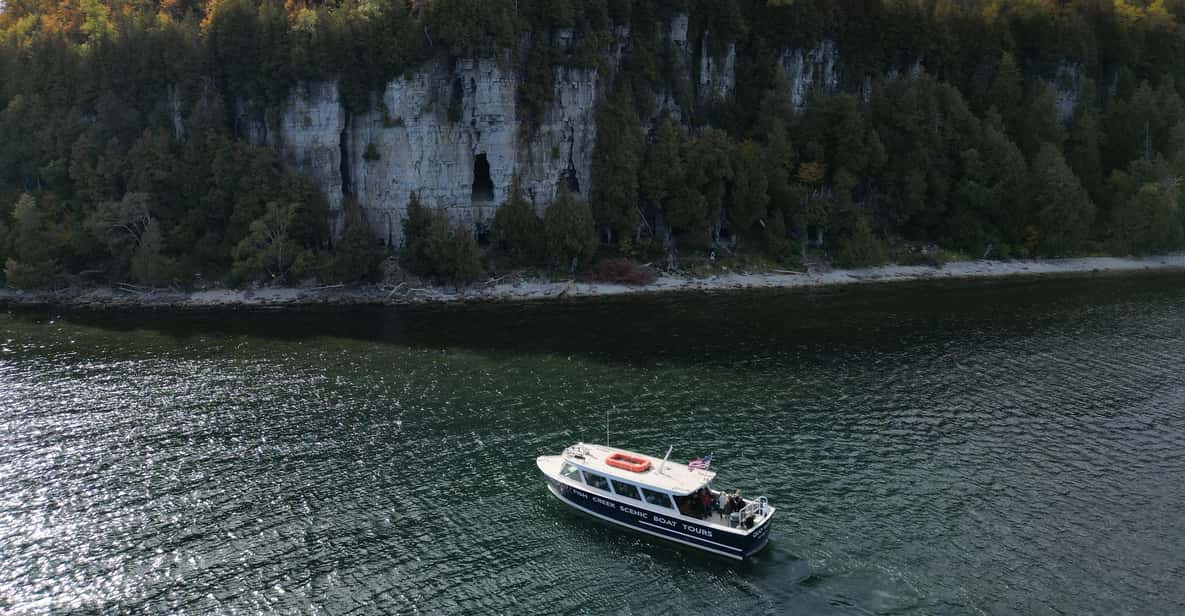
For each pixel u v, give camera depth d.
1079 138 138.25
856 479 55.47
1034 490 53.81
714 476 51.19
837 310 103.19
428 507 52.84
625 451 56.12
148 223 112.81
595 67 120.00
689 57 133.25
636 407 69.19
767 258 125.69
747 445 61.09
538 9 116.94
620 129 121.62
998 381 74.75
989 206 130.62
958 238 131.75
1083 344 86.25
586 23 119.12
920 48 141.50
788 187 125.50
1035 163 130.38
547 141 120.00
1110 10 150.38
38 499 54.19
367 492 54.69
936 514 50.91
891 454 59.28
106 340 91.94
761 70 136.75
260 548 48.25
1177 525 49.47
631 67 126.31
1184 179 131.88
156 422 66.94
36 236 112.56
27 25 140.62
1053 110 135.88
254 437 63.72
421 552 47.94
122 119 117.75
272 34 114.81
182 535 49.72
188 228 115.69
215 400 72.00
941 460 58.22
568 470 54.00
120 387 75.56
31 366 82.06
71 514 52.28
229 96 119.38
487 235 122.19
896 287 116.62
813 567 45.84
